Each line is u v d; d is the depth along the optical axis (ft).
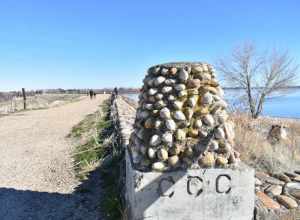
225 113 13.09
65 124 54.54
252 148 20.35
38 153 31.83
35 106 105.09
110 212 16.21
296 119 52.24
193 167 12.12
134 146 13.79
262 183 16.63
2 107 100.32
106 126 41.83
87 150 29.22
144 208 11.93
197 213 12.15
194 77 12.96
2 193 20.25
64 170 24.84
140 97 14.44
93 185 20.77
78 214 16.69
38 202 18.62
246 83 62.13
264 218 13.19
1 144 37.88
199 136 12.40
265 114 65.98
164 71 13.15
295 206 13.91
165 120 12.35
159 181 11.91
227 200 12.23
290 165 20.01
